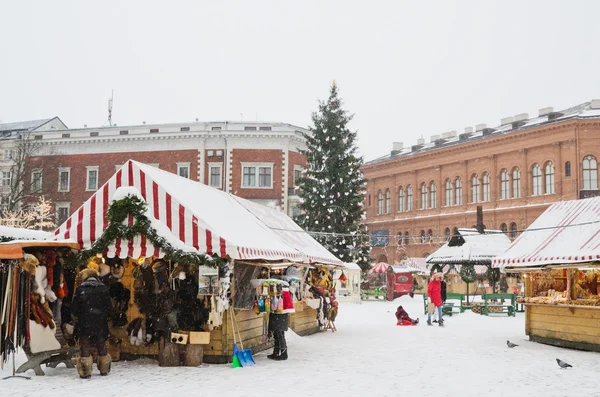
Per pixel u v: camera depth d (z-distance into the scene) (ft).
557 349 54.44
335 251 151.02
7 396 31.73
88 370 37.11
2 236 54.08
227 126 188.44
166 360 42.06
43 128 221.46
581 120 196.13
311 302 65.62
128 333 43.78
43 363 39.65
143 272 43.65
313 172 159.12
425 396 32.99
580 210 61.93
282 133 185.98
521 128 215.51
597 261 52.47
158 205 43.16
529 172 213.66
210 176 187.42
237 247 41.91
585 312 53.98
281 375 39.04
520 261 60.39
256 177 185.88
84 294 37.24
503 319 92.58
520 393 34.12
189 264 41.88
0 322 36.27
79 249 42.80
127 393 32.65
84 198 195.00
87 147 196.34
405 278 163.02
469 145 237.25
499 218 222.69
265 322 52.54
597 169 196.34
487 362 46.06
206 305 42.34
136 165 44.32
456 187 245.45
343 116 164.14
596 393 34.24
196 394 32.53
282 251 53.11
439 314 79.46
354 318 93.09
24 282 37.88
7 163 205.87
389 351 52.13
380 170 283.59
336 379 37.86
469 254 113.50
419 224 260.21
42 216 180.86
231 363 43.91
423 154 258.37
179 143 189.57
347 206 157.58
